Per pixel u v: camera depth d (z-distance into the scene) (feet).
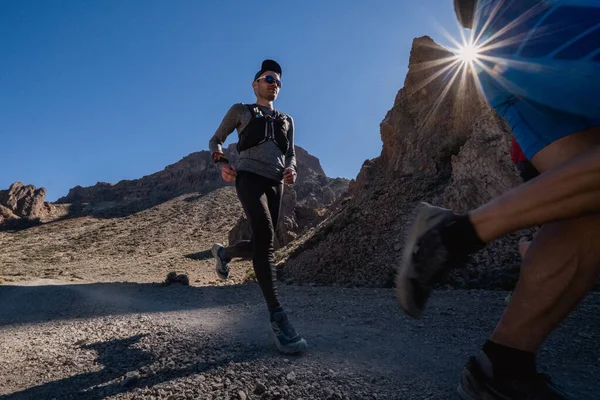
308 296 21.39
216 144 8.40
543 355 6.67
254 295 23.97
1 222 325.21
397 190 55.47
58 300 32.14
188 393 5.39
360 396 5.01
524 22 3.06
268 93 8.70
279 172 8.22
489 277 24.29
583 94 2.80
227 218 258.16
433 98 70.64
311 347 7.66
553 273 3.25
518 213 2.71
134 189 418.92
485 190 38.93
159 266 141.08
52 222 335.67
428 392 5.07
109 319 14.79
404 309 3.26
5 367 7.86
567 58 2.80
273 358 6.79
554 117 3.07
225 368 6.31
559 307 3.33
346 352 7.23
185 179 394.52
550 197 2.61
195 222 258.37
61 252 221.87
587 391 5.04
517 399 3.57
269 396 5.16
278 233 125.70
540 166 3.25
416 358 6.77
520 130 3.34
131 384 6.06
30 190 360.89
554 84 2.89
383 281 34.42
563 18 2.84
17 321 18.53
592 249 3.11
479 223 2.86
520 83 3.12
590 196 2.54
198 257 161.99
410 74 78.48
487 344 3.83
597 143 2.96
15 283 79.46
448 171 52.49
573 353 6.75
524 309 3.46
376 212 52.75
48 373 7.22
